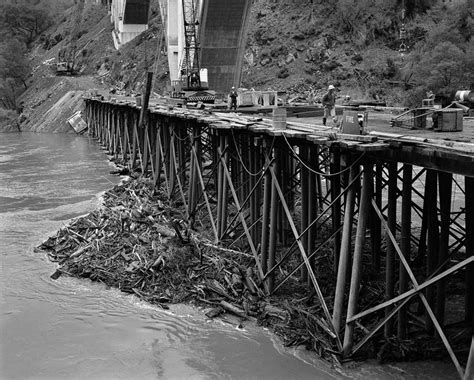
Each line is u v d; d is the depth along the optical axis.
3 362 16.83
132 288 21.23
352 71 71.25
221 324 18.41
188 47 52.44
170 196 32.16
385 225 14.57
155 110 33.69
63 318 19.53
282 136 18.12
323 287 19.17
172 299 20.27
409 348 15.35
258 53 78.50
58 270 23.27
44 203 36.47
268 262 19.77
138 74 95.50
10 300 21.11
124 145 50.25
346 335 15.45
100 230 26.94
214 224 25.28
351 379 14.79
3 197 38.78
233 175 27.09
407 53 69.94
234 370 15.72
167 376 15.69
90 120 81.94
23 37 148.75
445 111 16.62
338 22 77.00
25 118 101.62
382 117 24.38
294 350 16.42
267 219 19.91
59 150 65.50
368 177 14.84
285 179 23.05
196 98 40.16
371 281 19.88
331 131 16.98
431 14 72.88
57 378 15.90
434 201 15.55
